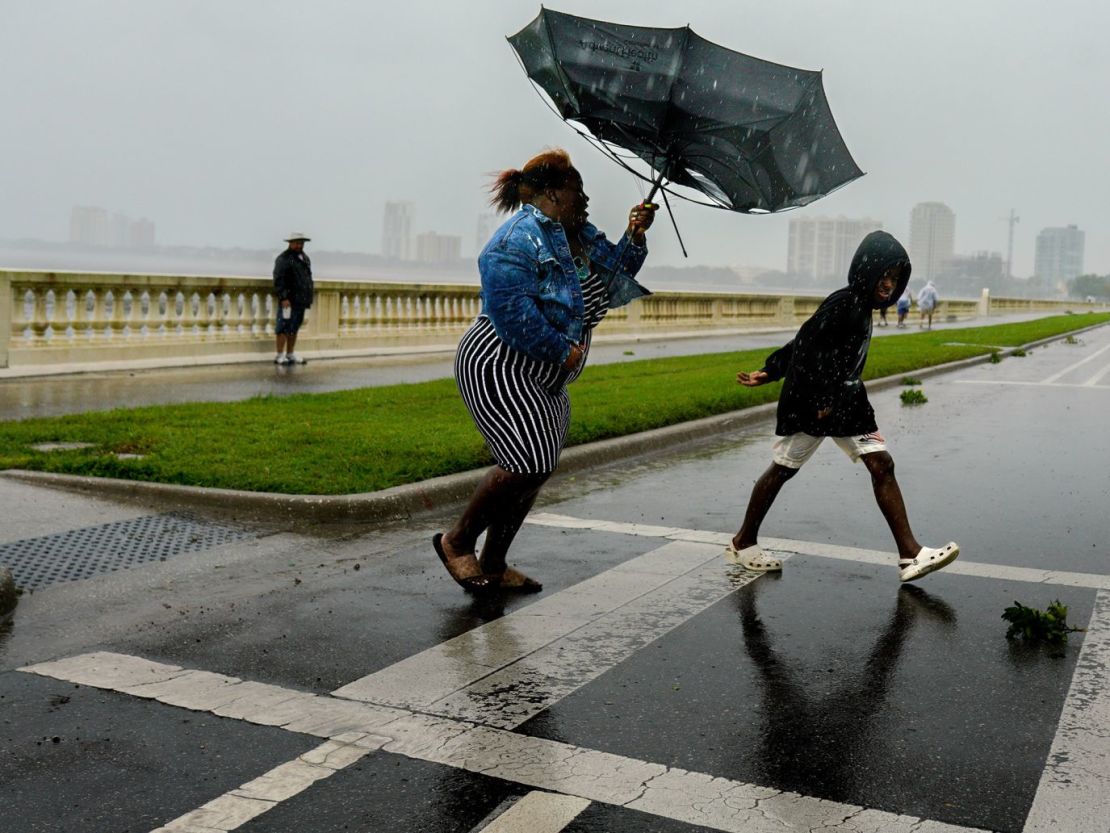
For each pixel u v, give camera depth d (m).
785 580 6.16
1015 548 7.00
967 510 8.20
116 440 9.63
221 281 18.89
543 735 3.98
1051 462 10.58
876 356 23.08
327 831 3.27
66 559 6.19
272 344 19.97
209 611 5.38
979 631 5.28
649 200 5.50
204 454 8.88
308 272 18.98
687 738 3.98
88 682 4.41
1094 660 4.89
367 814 3.37
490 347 5.29
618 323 30.06
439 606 5.54
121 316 17.45
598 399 13.48
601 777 3.65
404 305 23.11
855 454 6.22
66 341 16.69
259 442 9.58
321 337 20.98
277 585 5.85
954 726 4.12
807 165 5.49
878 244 5.79
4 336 15.83
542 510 7.98
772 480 6.25
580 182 5.27
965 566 6.52
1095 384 19.59
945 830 3.32
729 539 7.12
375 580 5.98
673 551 6.77
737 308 36.44
